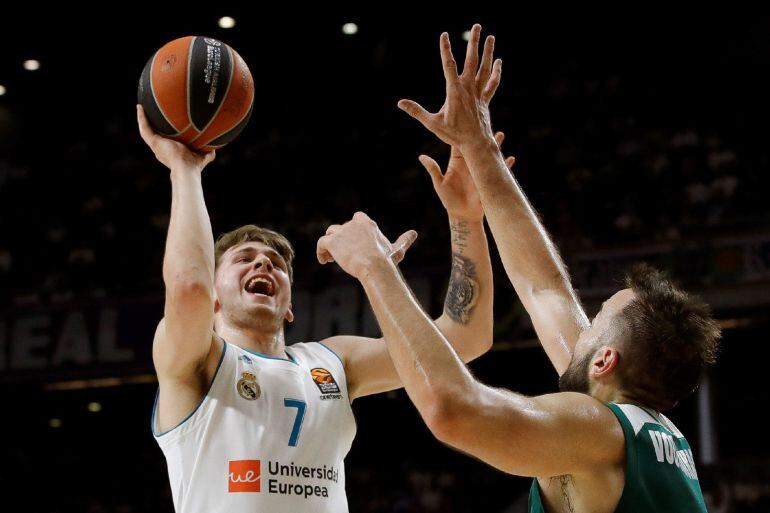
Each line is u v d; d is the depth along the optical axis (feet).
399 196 46.98
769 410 41.68
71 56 53.36
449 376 6.83
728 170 43.09
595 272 37.58
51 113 56.13
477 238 11.00
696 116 48.29
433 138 49.32
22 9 49.14
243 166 51.06
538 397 7.25
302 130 52.75
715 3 49.60
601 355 7.91
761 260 35.55
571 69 52.31
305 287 40.45
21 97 56.34
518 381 45.11
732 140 45.80
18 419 52.34
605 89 50.37
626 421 7.28
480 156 9.70
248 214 49.14
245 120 10.33
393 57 53.72
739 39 50.24
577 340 8.82
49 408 50.70
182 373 9.55
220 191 50.39
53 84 55.57
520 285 9.67
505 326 37.88
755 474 35.94
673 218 41.32
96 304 43.45
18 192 52.49
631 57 52.19
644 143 46.11
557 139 47.78
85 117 55.83
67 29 51.03
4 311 44.75
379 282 7.35
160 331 9.64
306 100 53.93
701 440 39.29
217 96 9.97
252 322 10.57
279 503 9.41
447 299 11.16
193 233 9.46
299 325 40.19
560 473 7.03
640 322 7.82
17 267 48.75
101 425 53.26
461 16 51.21
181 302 9.07
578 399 7.30
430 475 44.06
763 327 38.52
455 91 9.57
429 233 43.32
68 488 51.93
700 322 7.83
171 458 9.70
